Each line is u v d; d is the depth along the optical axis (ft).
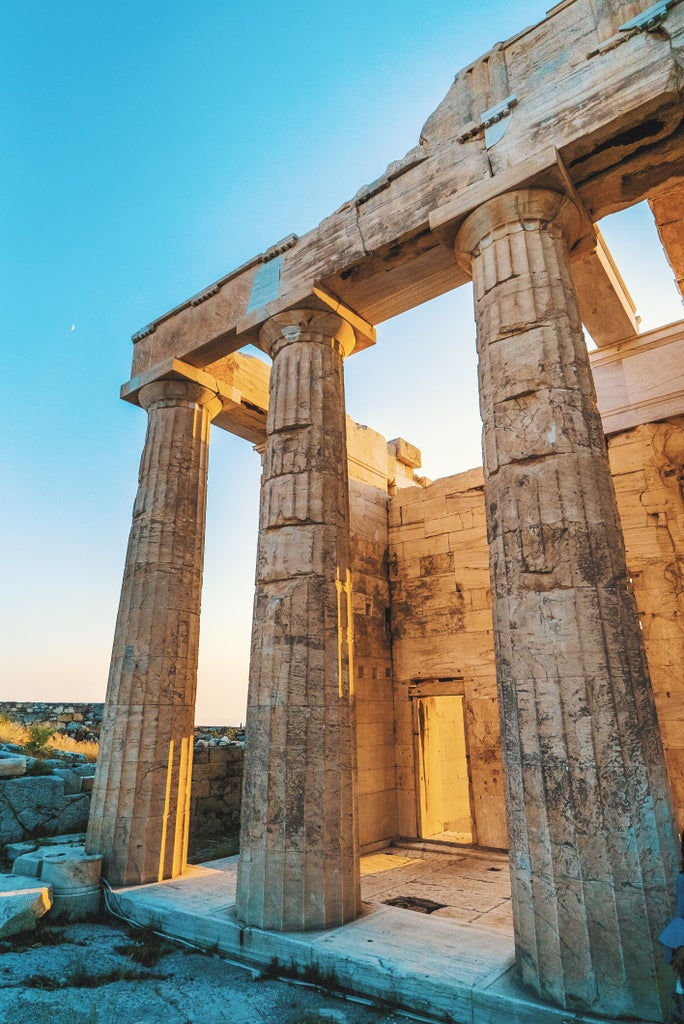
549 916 16.47
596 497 19.53
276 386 29.76
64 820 36.47
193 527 35.42
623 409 37.55
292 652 24.81
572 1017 15.25
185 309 36.91
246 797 24.21
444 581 45.42
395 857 38.34
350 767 24.61
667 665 32.76
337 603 26.07
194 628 34.19
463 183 25.18
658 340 37.40
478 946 20.11
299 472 27.63
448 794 52.03
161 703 31.50
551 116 23.24
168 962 21.61
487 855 37.60
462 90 26.76
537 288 22.18
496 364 22.06
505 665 19.21
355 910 23.31
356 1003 18.28
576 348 21.62
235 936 22.07
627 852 16.15
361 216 28.73
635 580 34.94
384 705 44.96
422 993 17.44
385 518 49.96
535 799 17.44
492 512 21.01
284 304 30.12
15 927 23.65
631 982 15.30
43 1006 17.03
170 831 30.32
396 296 30.53
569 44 23.81
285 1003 18.19
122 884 28.17
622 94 21.48
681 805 30.83
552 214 23.39
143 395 37.70
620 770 16.65
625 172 23.13
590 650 17.72
